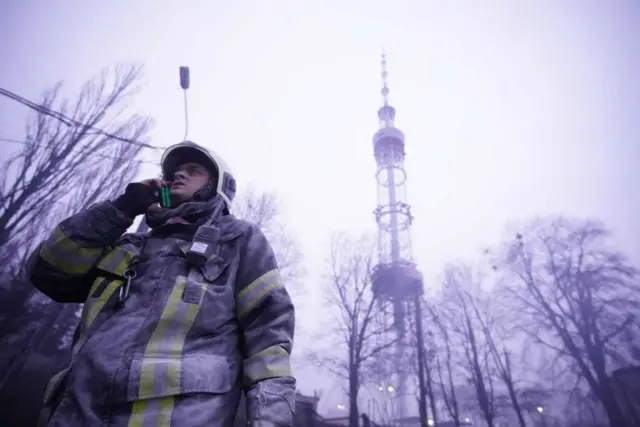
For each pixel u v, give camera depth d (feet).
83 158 54.65
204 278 4.30
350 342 59.67
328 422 48.19
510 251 81.97
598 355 55.21
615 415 48.19
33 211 47.85
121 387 3.28
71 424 3.17
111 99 67.82
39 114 57.00
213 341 3.98
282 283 4.69
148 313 3.84
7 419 28.27
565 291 67.62
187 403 3.35
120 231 4.47
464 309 69.92
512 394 53.88
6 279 42.14
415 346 61.77
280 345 4.08
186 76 41.11
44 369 37.42
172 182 5.52
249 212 82.84
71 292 4.63
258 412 3.53
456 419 52.16
